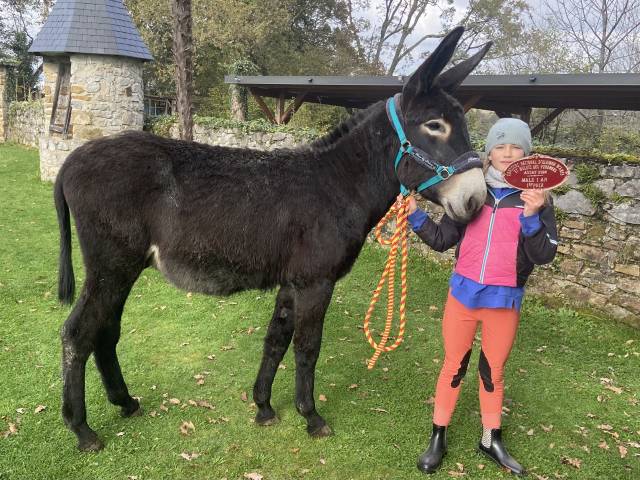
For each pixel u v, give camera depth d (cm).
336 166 269
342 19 2511
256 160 270
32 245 613
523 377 382
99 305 256
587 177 484
